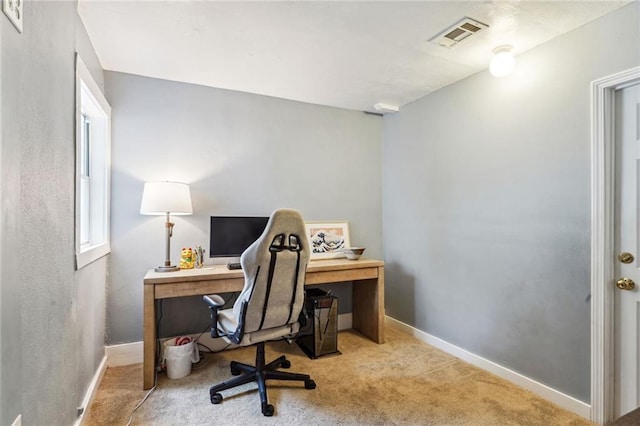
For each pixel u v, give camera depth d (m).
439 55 2.28
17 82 0.98
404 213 3.29
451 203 2.76
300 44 2.14
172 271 2.42
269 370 2.15
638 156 1.74
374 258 3.54
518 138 2.23
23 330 1.05
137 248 2.57
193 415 1.84
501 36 2.03
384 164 3.58
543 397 2.04
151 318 2.15
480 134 2.51
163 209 2.35
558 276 1.99
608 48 1.76
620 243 1.80
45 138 1.25
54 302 1.34
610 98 1.80
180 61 2.38
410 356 2.65
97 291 2.17
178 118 2.73
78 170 1.69
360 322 3.22
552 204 2.02
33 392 1.12
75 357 1.63
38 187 1.18
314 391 2.10
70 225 1.57
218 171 2.86
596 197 1.80
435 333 2.89
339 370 2.40
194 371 2.38
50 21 1.31
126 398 2.01
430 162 2.99
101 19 1.85
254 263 1.83
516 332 2.22
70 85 1.59
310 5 1.74
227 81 2.73
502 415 1.85
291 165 3.16
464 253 2.63
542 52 2.09
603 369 1.77
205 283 2.30
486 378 2.29
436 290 2.89
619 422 0.80
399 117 3.37
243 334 1.87
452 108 2.77
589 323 1.83
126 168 2.55
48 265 1.28
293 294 2.00
